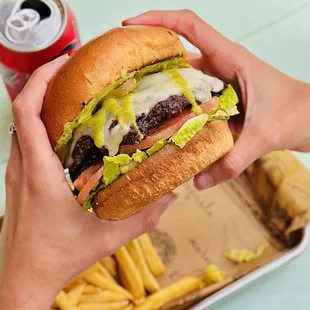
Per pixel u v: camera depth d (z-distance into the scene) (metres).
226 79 0.44
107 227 0.38
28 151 0.35
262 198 0.48
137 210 0.35
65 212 0.36
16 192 0.38
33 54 0.45
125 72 0.34
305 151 0.46
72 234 0.37
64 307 0.43
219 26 0.58
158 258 0.46
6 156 0.52
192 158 0.34
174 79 0.35
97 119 0.34
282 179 0.47
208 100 0.36
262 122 0.41
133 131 0.34
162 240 0.47
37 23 0.45
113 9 0.58
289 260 0.44
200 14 0.58
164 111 0.35
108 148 0.34
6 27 0.45
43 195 0.35
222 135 0.35
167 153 0.34
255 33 0.57
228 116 0.35
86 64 0.33
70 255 0.37
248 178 0.49
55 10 0.46
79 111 0.33
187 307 0.43
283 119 0.41
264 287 0.46
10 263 0.37
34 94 0.35
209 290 0.43
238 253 0.46
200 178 0.40
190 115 0.35
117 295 0.45
